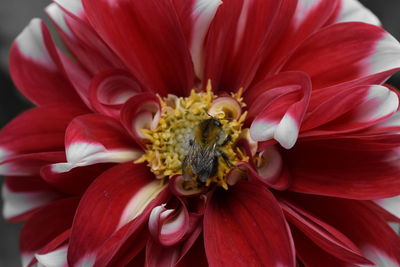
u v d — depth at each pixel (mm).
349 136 232
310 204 245
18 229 321
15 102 323
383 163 238
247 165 237
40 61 260
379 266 237
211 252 230
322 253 240
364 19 260
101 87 244
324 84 245
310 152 244
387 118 234
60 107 252
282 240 228
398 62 240
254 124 229
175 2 246
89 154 233
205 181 242
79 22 243
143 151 248
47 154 238
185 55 246
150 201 241
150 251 231
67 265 232
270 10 244
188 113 249
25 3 317
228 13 245
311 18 250
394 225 258
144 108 245
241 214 238
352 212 241
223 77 255
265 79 244
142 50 247
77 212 229
